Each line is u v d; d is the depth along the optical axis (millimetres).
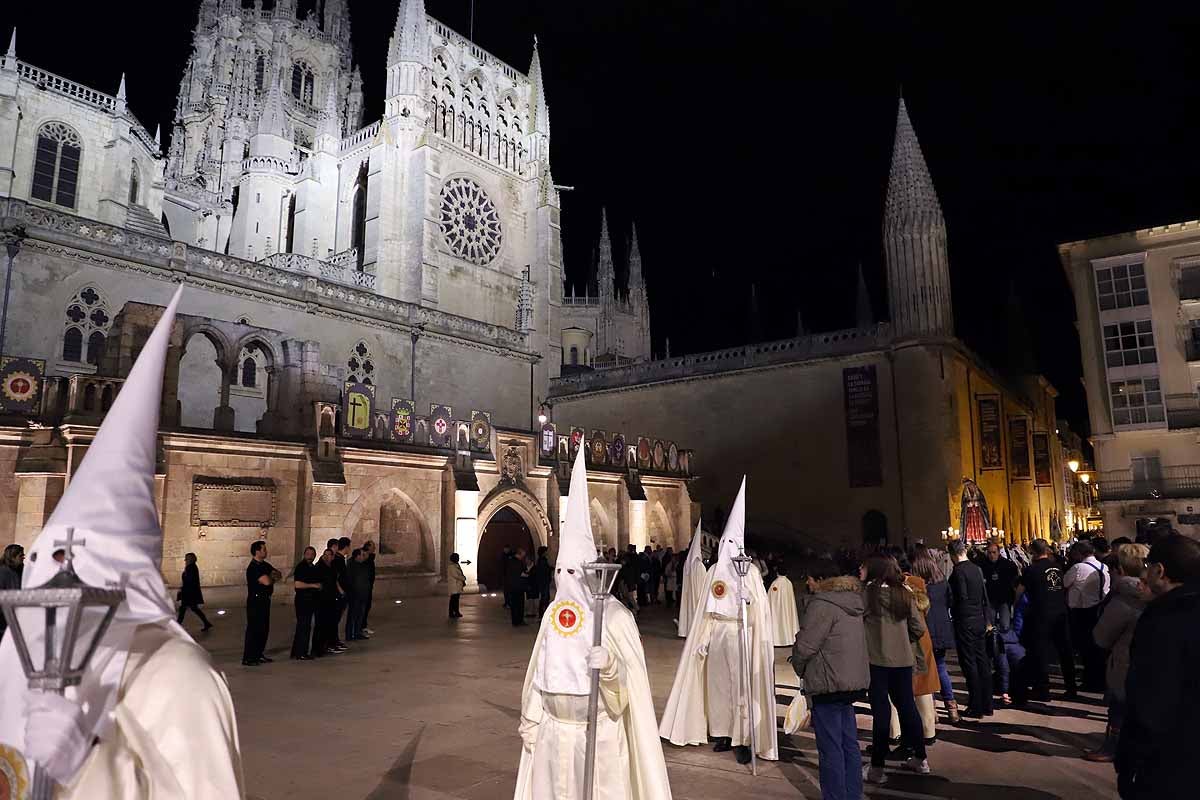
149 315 23562
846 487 42812
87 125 41312
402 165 51781
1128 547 7535
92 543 2428
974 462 42844
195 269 34344
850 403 43281
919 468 40375
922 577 10195
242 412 36281
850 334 44625
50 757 2053
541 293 57062
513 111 60938
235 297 35688
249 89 74062
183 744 2318
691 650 9570
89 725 2156
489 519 32844
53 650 2084
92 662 2262
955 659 16641
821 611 6574
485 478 32531
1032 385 66250
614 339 78250
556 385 56438
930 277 41938
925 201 42969
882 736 7965
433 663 14945
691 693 9492
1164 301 40312
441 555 30375
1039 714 11000
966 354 43906
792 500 44594
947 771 8234
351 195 55094
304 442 26297
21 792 2145
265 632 14914
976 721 10523
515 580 21203
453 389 45781
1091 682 12617
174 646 2521
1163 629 4117
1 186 37438
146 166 46812
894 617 8031
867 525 41750
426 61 54062
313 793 7320
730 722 9008
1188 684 3990
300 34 80000
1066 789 7598
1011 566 11938
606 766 4977
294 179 59156
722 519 46656
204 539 23547
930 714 9039
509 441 33781
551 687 5113
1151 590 5461
